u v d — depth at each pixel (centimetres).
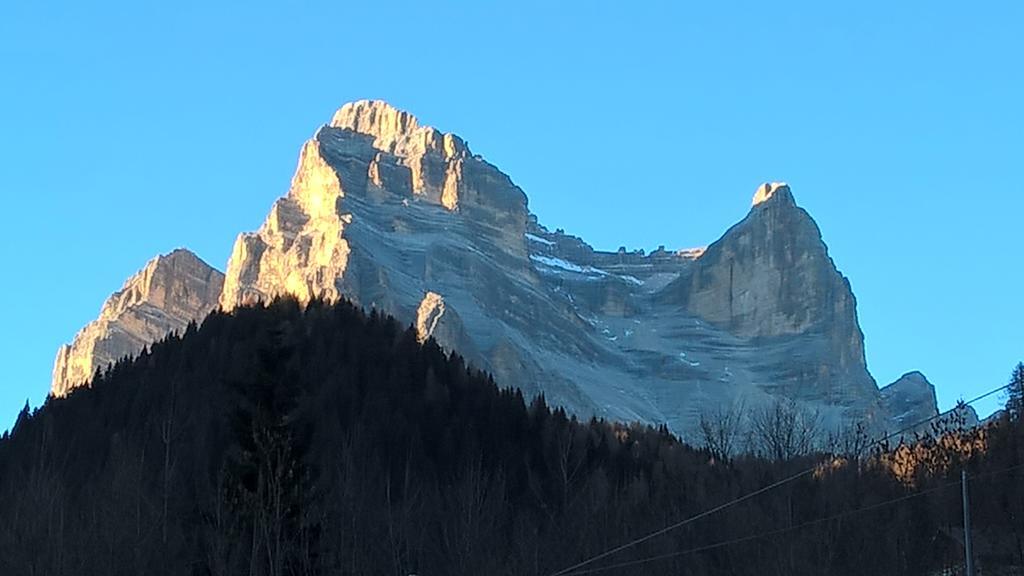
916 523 8919
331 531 8869
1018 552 8562
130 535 8094
